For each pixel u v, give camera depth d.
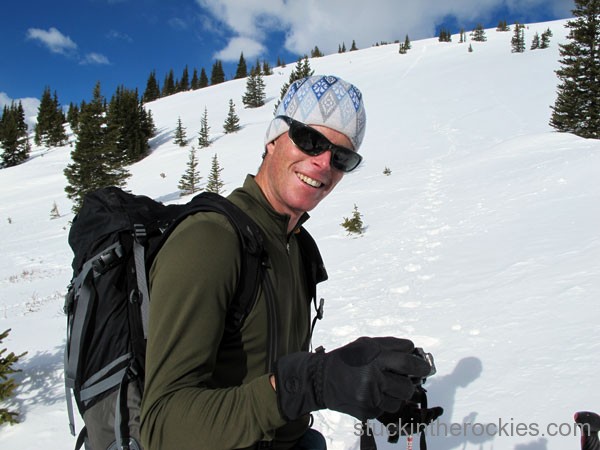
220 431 0.78
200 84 114.94
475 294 5.64
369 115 44.16
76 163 34.62
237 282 0.99
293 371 0.81
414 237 10.44
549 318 4.33
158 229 1.33
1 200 38.91
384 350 0.78
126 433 1.12
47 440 3.95
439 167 21.17
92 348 1.21
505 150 18.98
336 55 107.94
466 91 48.34
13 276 15.43
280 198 1.31
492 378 3.49
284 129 1.29
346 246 11.47
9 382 4.38
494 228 8.92
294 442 1.32
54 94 81.69
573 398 2.96
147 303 1.21
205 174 38.53
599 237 6.57
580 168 10.99
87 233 1.34
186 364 0.86
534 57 62.25
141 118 65.69
